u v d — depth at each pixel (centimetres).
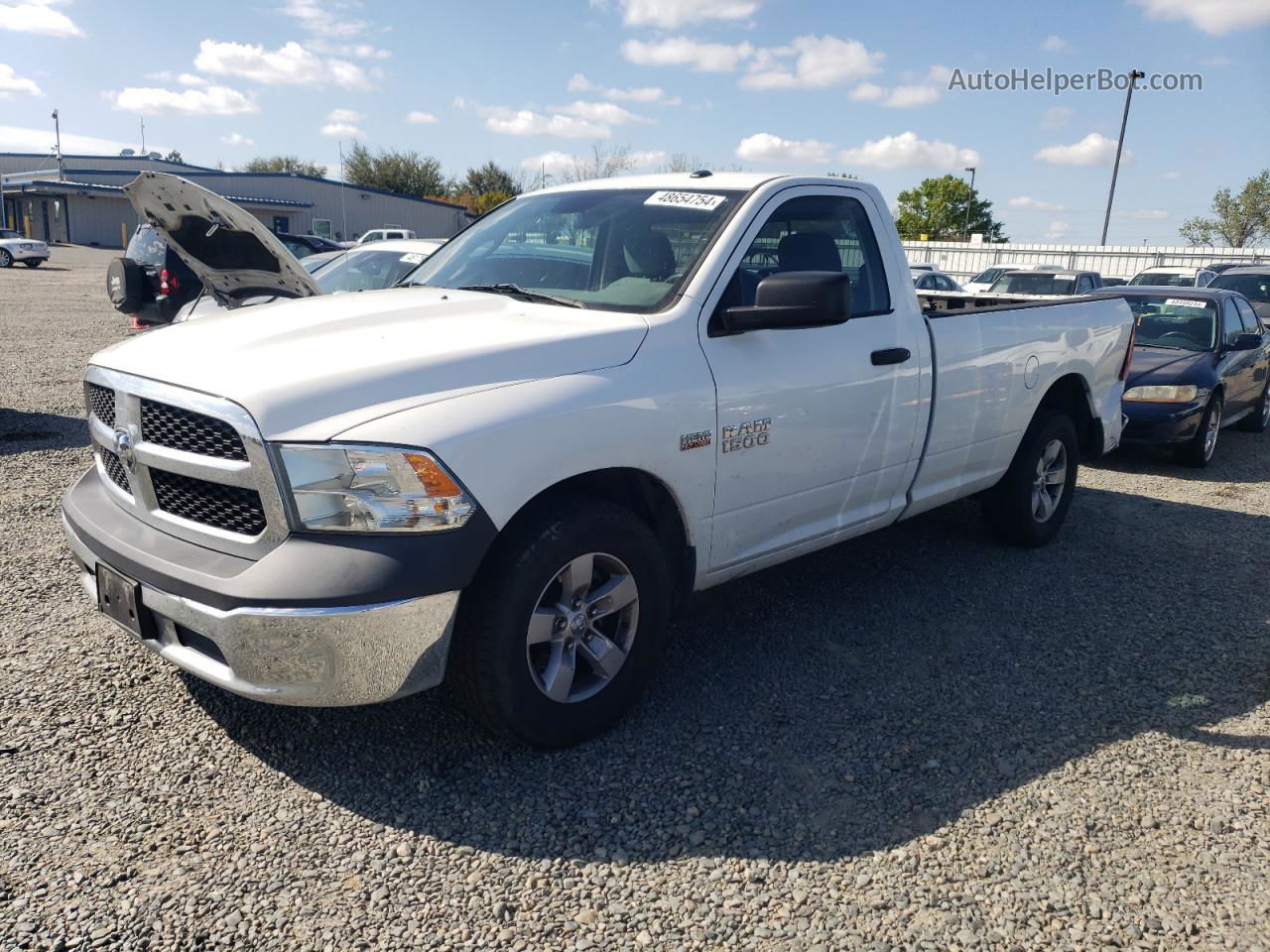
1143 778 323
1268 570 547
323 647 267
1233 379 909
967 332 470
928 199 8400
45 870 259
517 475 290
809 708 364
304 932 241
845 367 400
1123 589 506
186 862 265
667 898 258
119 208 5603
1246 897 265
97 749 317
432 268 446
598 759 324
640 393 324
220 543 287
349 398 278
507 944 240
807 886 265
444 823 286
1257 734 356
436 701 358
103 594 313
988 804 305
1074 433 568
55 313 1850
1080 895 264
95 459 365
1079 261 3400
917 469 458
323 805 293
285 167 8656
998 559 547
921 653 418
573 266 396
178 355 308
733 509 366
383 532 272
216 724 335
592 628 326
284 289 489
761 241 385
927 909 257
